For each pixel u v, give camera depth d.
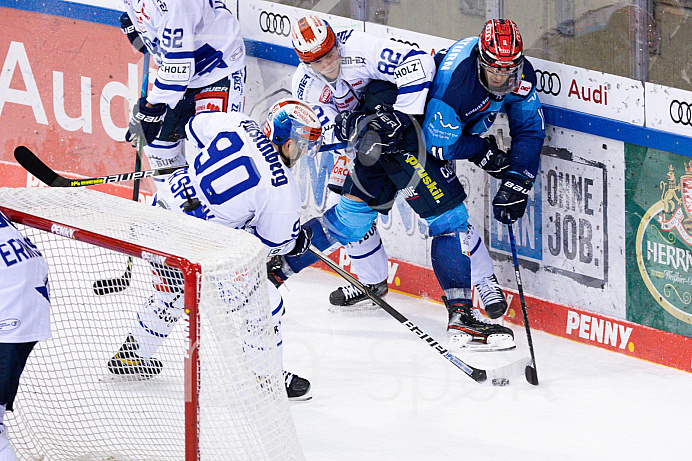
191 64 16.48
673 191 13.02
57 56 19.80
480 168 15.30
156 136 17.53
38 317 9.73
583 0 13.61
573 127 14.06
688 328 13.25
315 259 14.64
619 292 13.98
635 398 12.62
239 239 10.27
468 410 12.31
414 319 15.54
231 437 10.03
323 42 13.79
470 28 15.29
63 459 10.58
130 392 11.46
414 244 16.36
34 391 11.36
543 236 14.81
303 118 11.88
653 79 13.06
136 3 16.53
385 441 11.41
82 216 10.88
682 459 10.98
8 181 20.58
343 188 14.61
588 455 11.05
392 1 15.96
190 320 9.27
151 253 9.58
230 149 11.83
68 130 20.12
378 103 14.12
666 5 12.68
